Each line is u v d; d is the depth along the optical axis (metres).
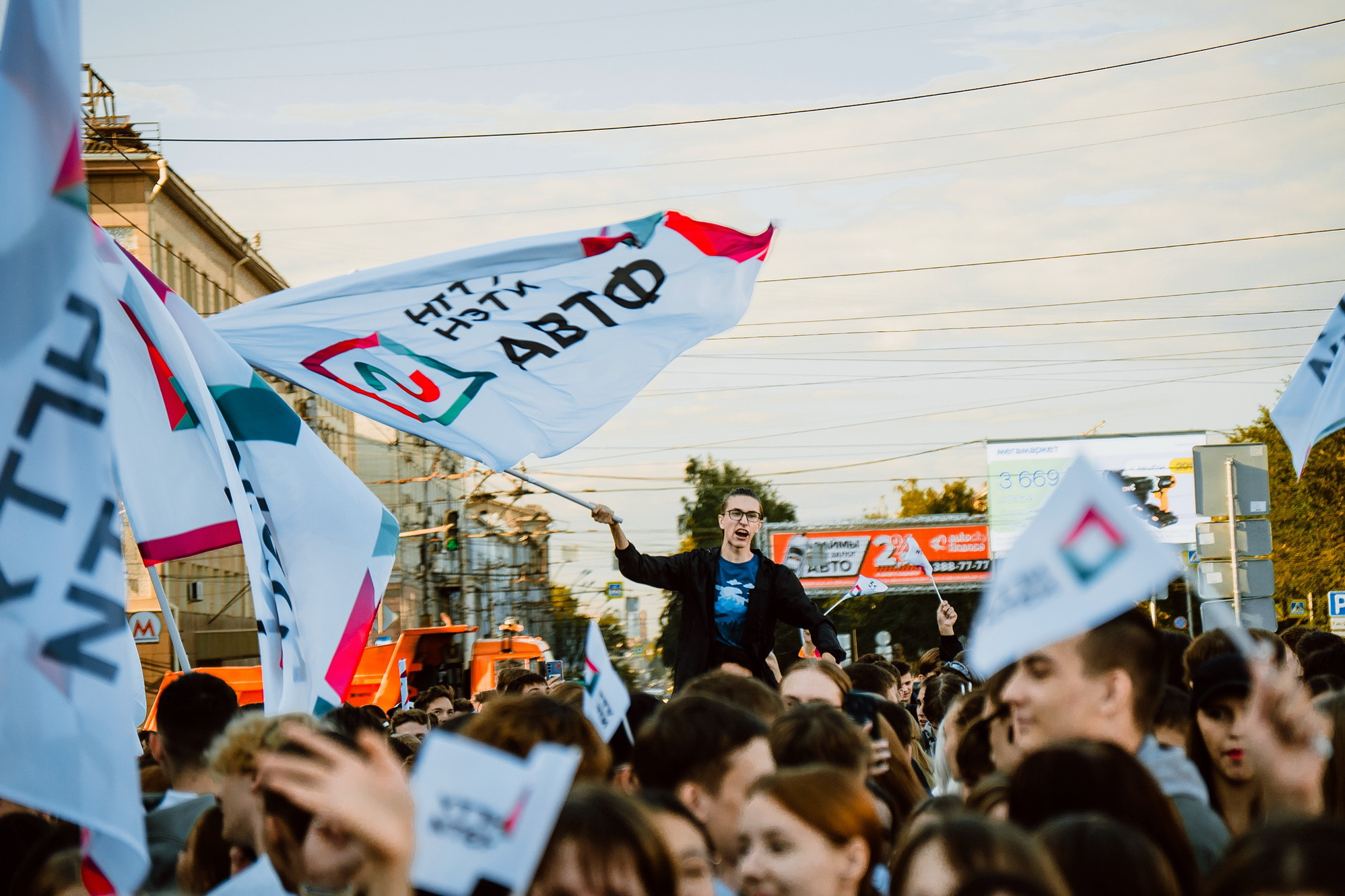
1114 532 2.54
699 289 7.43
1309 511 37.09
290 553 6.24
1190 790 3.68
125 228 34.53
